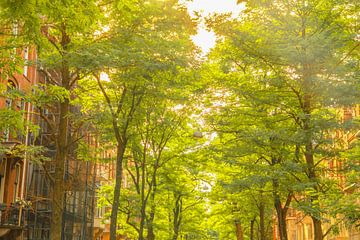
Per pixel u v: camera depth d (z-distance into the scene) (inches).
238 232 1695.4
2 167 1091.3
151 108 949.2
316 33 742.5
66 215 1386.6
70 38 670.5
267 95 790.5
